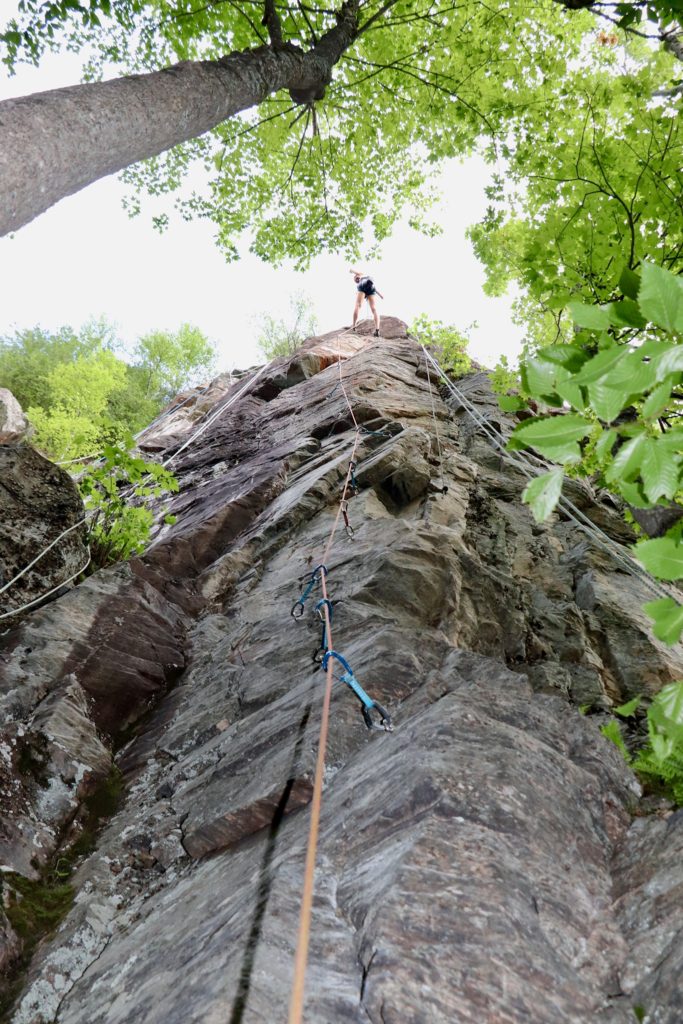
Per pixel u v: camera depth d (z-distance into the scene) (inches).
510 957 77.8
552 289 166.6
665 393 45.9
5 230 108.6
